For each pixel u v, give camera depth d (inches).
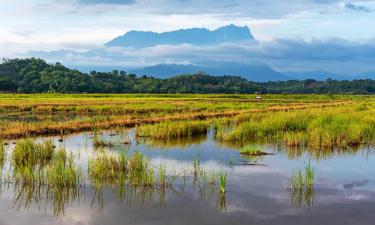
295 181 599.5
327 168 700.7
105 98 3319.4
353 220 449.4
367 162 752.3
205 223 436.1
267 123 1144.2
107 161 644.7
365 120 1177.4
